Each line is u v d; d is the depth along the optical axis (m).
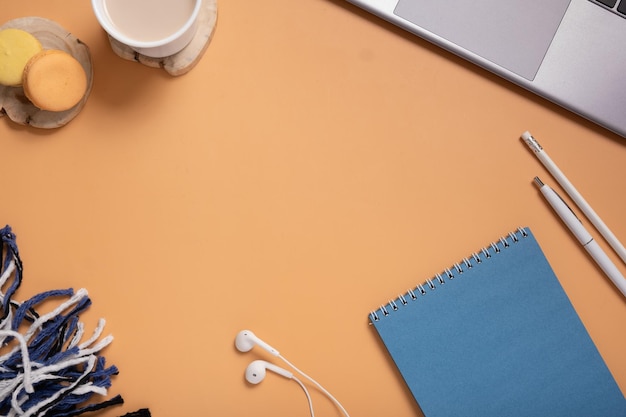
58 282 0.76
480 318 0.77
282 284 0.77
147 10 0.67
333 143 0.78
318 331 0.78
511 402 0.77
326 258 0.78
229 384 0.77
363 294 0.78
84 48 0.74
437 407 0.76
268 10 0.77
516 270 0.77
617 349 0.79
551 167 0.78
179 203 0.77
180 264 0.77
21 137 0.76
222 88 0.77
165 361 0.77
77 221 0.76
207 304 0.77
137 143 0.77
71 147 0.76
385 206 0.78
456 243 0.78
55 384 0.74
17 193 0.76
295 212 0.77
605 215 0.79
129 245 0.77
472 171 0.79
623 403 0.77
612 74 0.75
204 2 0.74
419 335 0.77
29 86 0.68
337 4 0.77
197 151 0.77
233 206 0.77
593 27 0.75
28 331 0.73
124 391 0.76
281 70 0.77
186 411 0.77
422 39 0.78
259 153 0.77
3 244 0.75
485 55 0.75
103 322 0.75
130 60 0.76
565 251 0.79
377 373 0.78
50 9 0.76
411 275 0.78
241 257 0.77
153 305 0.77
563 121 0.79
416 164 0.78
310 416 0.78
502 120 0.79
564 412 0.77
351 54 0.78
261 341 0.75
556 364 0.77
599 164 0.79
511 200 0.79
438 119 0.78
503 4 0.74
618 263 0.79
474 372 0.77
